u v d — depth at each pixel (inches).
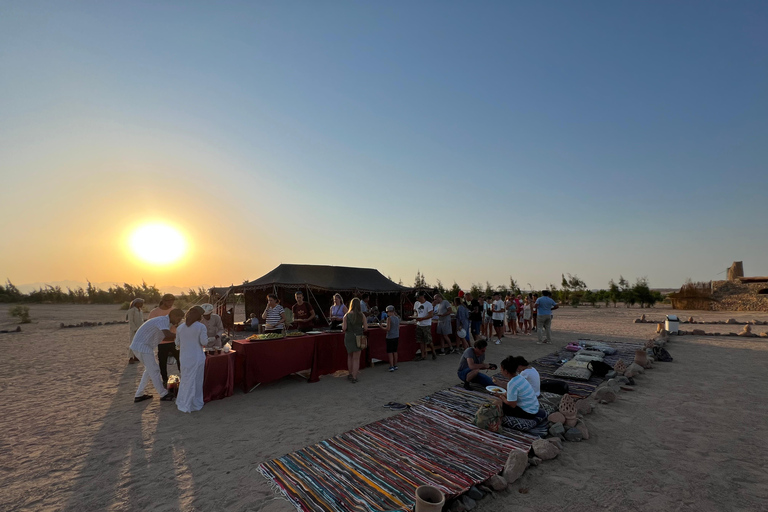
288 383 300.4
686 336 554.6
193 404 232.8
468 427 198.5
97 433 198.8
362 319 303.3
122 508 130.7
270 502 132.6
